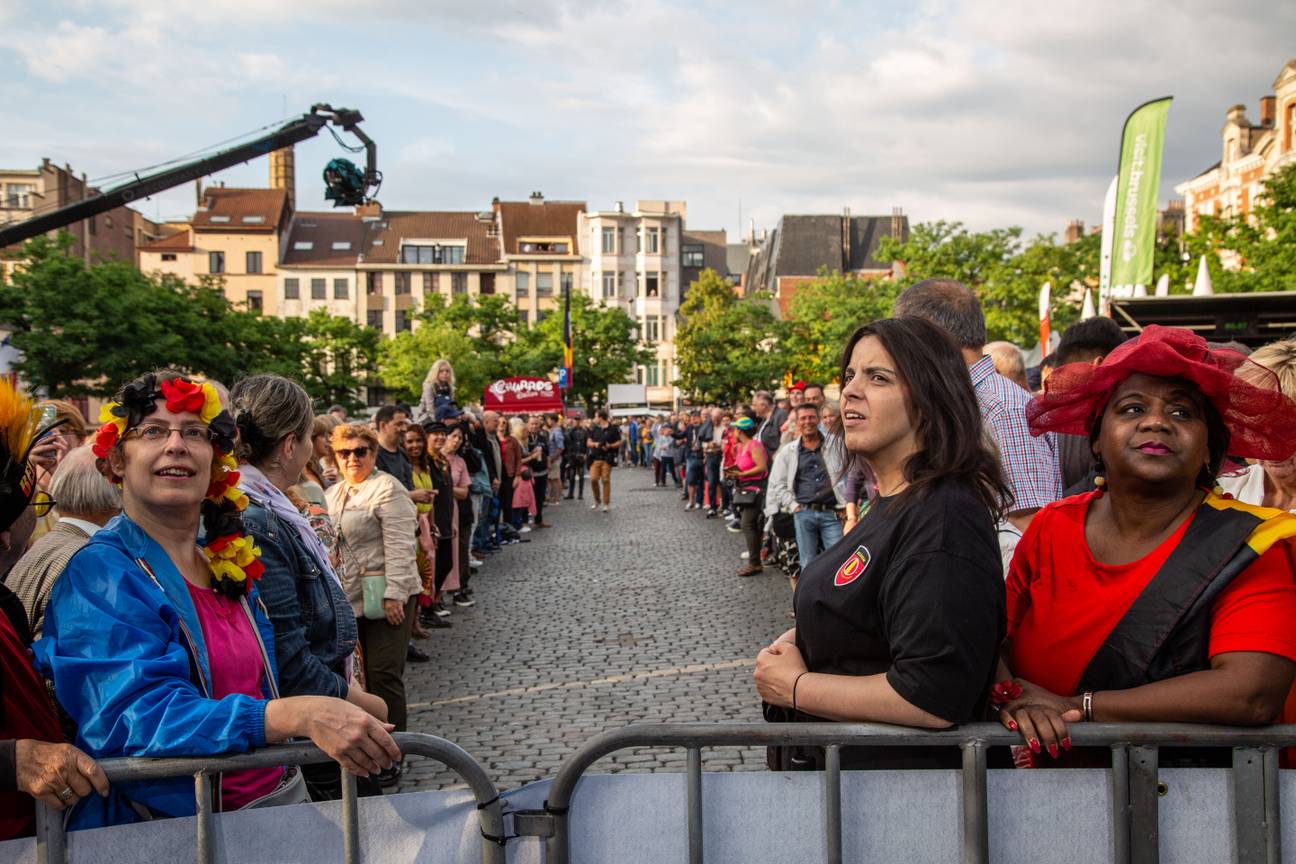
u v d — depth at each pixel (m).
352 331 60.41
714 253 100.25
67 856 2.03
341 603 3.60
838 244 91.06
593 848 2.14
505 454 15.59
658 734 2.10
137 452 2.36
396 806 2.13
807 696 2.13
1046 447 3.36
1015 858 2.08
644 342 83.25
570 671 7.60
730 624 9.26
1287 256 25.62
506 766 5.46
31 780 1.98
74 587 2.23
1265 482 3.18
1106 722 2.04
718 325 57.12
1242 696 1.95
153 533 2.43
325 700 2.09
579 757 2.11
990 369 3.44
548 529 17.94
